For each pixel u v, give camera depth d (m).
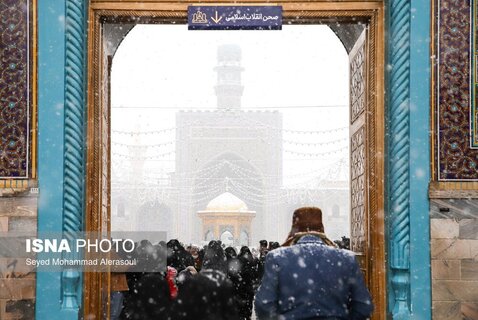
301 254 4.32
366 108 8.27
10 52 7.79
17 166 7.72
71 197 7.72
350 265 4.33
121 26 9.38
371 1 8.20
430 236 7.76
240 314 11.98
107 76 9.36
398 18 7.93
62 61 7.78
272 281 4.27
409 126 7.81
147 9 8.17
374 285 8.04
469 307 7.71
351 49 9.73
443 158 7.80
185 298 4.03
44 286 7.64
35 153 7.72
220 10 8.21
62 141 7.71
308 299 4.24
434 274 7.73
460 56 7.87
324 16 8.21
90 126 8.06
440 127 7.82
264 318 4.25
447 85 7.85
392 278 7.89
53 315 7.61
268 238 57.00
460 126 7.82
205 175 57.25
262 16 8.20
